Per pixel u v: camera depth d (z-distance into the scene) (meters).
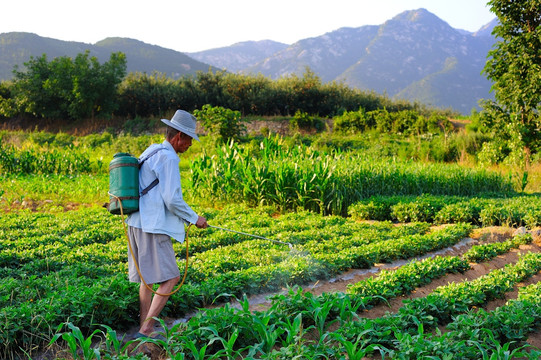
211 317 4.29
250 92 39.66
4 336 4.08
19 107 39.91
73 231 9.02
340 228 9.37
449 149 22.09
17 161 18.42
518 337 4.62
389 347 4.35
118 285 5.00
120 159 4.29
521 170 17.67
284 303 4.75
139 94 40.69
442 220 11.06
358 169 13.34
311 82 40.94
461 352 3.96
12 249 7.34
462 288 5.54
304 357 3.79
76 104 38.38
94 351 3.76
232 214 10.98
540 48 17.69
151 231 4.21
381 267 7.36
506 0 18.25
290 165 12.55
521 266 6.90
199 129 33.91
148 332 4.28
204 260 7.02
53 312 4.45
